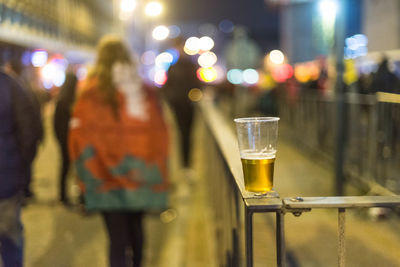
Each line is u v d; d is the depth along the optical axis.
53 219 6.13
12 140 3.26
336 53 5.97
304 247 4.55
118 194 3.63
